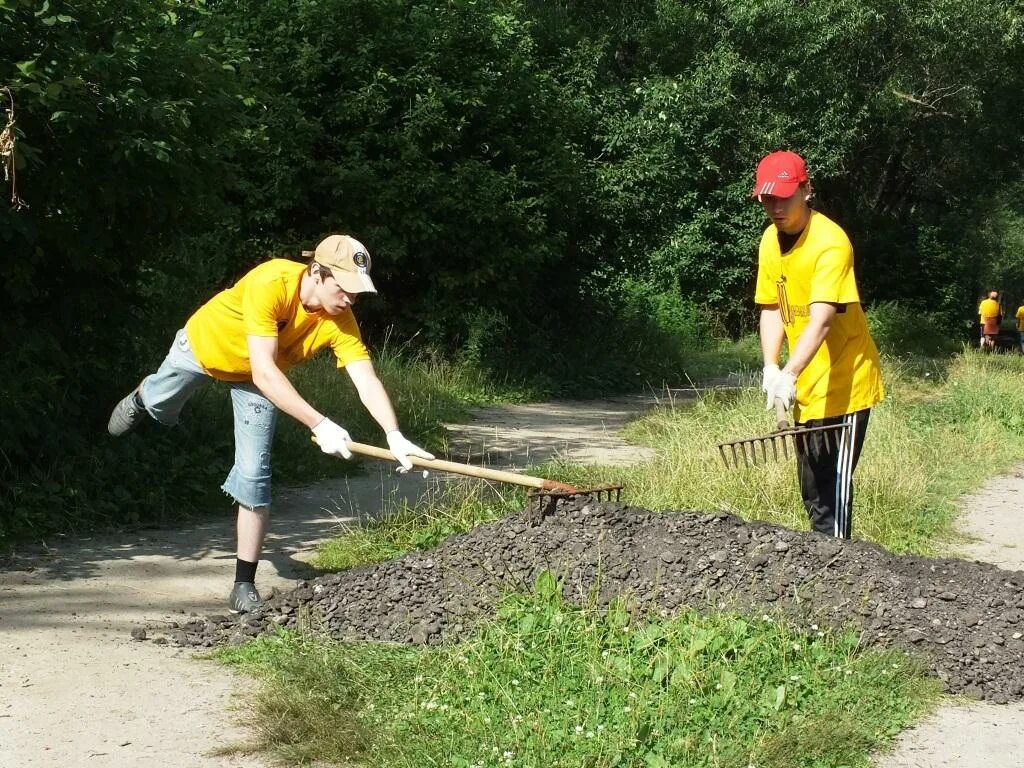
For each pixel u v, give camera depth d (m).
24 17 7.16
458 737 3.82
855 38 28.98
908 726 4.15
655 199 18.91
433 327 16.28
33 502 7.08
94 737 3.88
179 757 3.74
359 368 5.38
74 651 4.80
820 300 5.63
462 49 16.73
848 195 35.75
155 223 8.16
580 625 4.74
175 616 5.43
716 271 30.41
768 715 4.03
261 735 3.87
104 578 6.07
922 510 8.25
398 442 5.18
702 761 3.65
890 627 4.94
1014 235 53.25
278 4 15.84
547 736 3.79
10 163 6.86
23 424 7.25
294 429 10.10
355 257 5.21
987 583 5.36
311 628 5.05
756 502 7.92
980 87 30.39
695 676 4.23
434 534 7.00
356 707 4.11
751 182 29.27
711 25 29.16
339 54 15.73
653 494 8.23
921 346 28.88
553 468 9.24
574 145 18.25
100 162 7.42
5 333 7.43
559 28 19.94
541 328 18.86
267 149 15.07
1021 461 11.15
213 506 7.88
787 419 5.55
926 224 36.22
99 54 7.12
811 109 28.89
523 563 5.39
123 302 8.38
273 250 15.81
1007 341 35.19
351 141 15.73
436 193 15.99
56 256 7.88
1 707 4.13
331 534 7.35
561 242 17.12
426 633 4.95
